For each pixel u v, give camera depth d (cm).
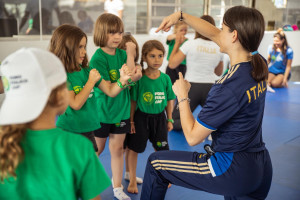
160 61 285
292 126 493
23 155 110
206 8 839
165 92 299
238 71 177
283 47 761
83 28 655
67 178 115
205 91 394
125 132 277
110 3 678
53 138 116
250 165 181
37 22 577
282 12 1036
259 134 190
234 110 175
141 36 705
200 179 190
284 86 783
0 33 516
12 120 107
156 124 295
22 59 109
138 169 337
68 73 215
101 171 124
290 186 306
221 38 189
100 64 264
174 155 200
